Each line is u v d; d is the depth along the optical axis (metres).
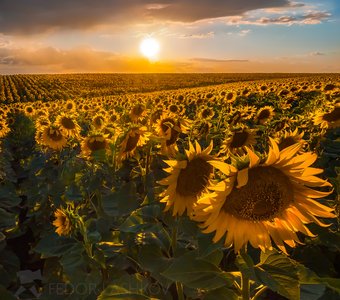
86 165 6.67
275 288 2.09
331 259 4.90
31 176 9.54
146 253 3.30
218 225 2.26
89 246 3.88
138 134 5.34
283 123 9.61
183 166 2.76
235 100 21.22
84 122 16.00
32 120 20.12
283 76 112.06
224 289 2.46
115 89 77.38
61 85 89.06
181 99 22.23
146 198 3.91
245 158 2.23
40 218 7.50
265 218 2.29
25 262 6.88
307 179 2.24
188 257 2.43
